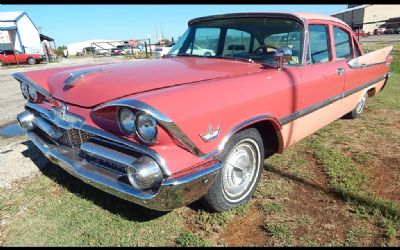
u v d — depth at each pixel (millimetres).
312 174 3812
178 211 3107
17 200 3324
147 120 2305
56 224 2941
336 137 5051
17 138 5176
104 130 2609
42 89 3299
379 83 6066
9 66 27422
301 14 3863
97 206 3195
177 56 4312
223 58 3916
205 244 2678
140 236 2787
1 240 2750
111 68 3322
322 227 2887
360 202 3217
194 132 2461
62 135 3104
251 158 3191
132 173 2410
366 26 52500
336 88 4332
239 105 2805
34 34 33438
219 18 4191
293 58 3742
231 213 3074
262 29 3848
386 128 5484
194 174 2443
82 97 2812
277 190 3465
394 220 2955
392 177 3762
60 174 3834
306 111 3760
